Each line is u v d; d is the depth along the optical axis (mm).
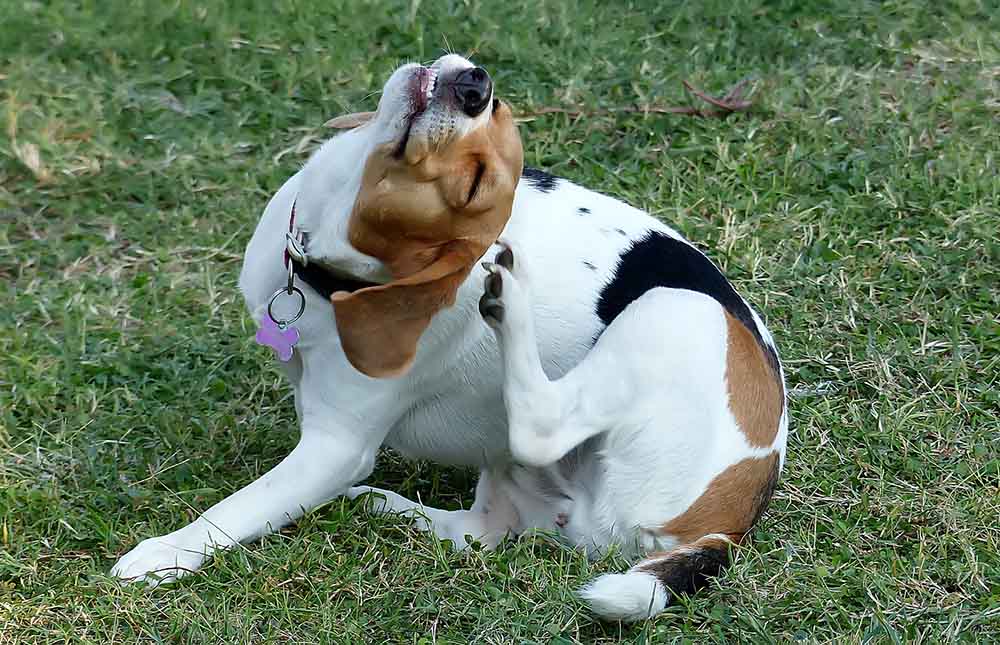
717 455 6504
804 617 6430
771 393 6773
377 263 5902
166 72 11422
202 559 6508
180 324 8766
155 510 6957
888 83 11531
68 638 6031
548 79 11555
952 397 8211
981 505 7230
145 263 9430
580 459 6785
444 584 6441
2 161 10289
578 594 6168
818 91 11328
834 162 10461
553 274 6676
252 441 7609
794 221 9805
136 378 8258
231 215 9867
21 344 8453
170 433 7633
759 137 10742
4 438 7562
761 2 12898
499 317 6227
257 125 10891
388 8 12352
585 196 6992
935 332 8812
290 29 12031
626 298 6762
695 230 9680
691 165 10453
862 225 9789
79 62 11531
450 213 5547
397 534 6906
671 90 11352
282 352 6453
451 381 6730
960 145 10562
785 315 8969
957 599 6562
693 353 6504
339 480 6691
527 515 6984
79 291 9047
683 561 6363
